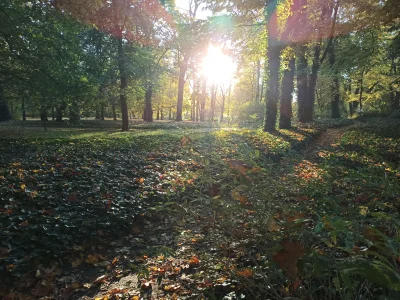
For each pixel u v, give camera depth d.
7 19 12.36
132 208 5.41
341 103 45.91
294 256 1.86
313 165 6.14
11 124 27.25
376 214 2.15
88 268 4.01
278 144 10.63
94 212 5.04
